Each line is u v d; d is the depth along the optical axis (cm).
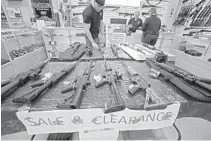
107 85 94
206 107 78
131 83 98
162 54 159
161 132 120
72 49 186
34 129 71
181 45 375
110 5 418
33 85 89
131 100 77
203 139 112
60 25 367
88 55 180
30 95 70
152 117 76
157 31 309
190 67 296
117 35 307
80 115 69
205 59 287
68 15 365
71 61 155
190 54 318
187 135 116
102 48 210
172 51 367
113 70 124
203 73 260
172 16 457
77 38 339
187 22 390
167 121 80
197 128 124
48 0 330
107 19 439
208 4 319
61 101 74
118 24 414
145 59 171
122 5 423
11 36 229
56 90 87
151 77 115
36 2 323
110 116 71
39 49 314
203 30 333
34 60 288
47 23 356
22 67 240
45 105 71
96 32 223
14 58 223
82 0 396
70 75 114
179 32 424
